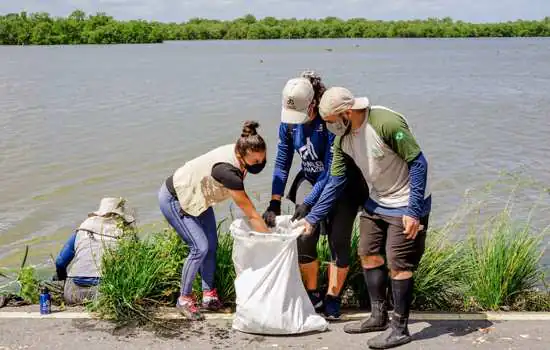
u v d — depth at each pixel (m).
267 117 23.42
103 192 12.66
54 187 13.00
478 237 6.72
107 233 6.00
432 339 4.94
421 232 4.79
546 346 4.81
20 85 38.62
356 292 5.76
